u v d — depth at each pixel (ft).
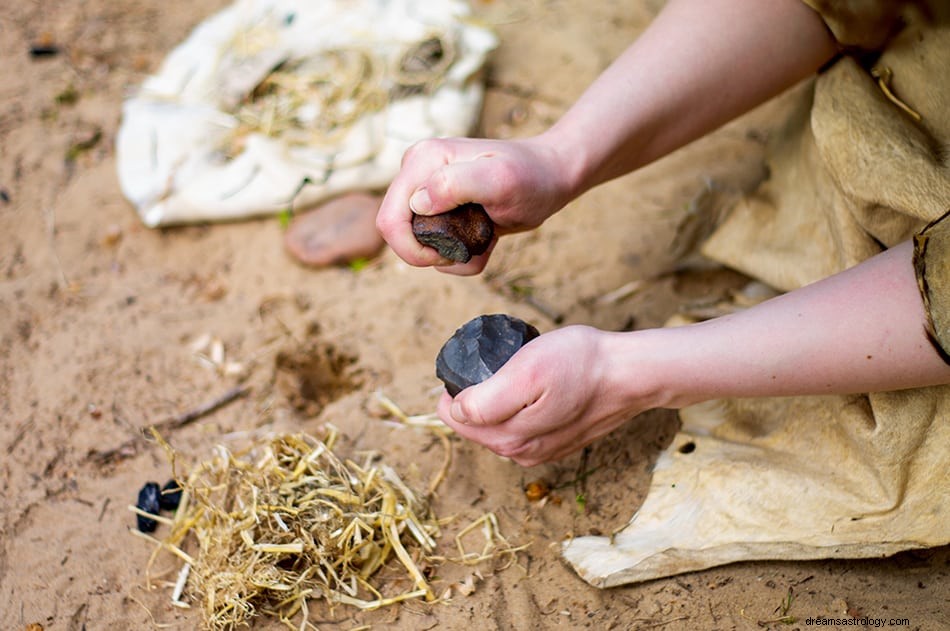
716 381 2.88
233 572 3.18
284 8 4.93
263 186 4.33
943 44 3.09
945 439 2.95
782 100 4.57
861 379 2.80
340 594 3.20
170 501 3.50
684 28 3.24
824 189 3.39
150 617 3.25
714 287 3.92
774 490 3.12
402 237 3.10
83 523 3.48
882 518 3.00
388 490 3.34
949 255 2.66
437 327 3.94
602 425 3.06
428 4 4.85
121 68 5.03
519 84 4.78
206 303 4.13
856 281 2.78
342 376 3.86
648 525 3.21
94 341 3.99
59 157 4.63
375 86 4.56
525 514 3.39
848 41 3.19
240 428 3.71
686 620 3.09
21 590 3.33
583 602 3.17
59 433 3.72
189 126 4.54
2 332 4.02
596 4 5.14
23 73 5.01
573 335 2.93
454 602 3.20
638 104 3.22
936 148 3.07
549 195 3.16
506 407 2.91
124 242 4.34
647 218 4.22
